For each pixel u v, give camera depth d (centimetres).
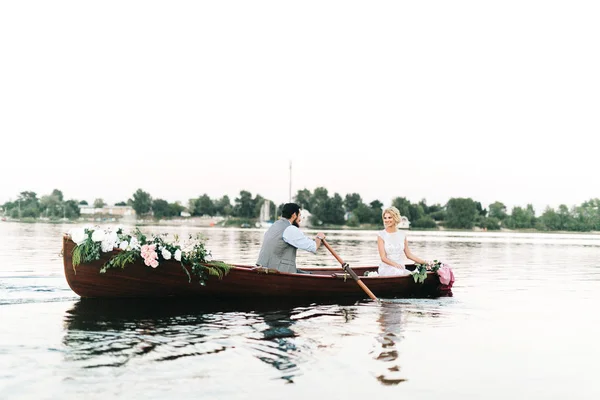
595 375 467
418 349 544
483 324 684
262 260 912
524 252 2698
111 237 789
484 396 410
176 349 521
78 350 509
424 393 411
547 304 866
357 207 14525
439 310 794
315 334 604
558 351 548
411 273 964
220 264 837
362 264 1656
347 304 841
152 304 782
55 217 16325
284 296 884
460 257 2195
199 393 398
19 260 1463
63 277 1053
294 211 939
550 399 407
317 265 1619
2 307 739
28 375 432
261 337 581
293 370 459
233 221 15250
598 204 14588
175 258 812
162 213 16950
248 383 423
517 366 490
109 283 807
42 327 610
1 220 15675
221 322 660
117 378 428
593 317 743
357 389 415
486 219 14325
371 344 559
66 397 385
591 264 1819
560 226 14575
